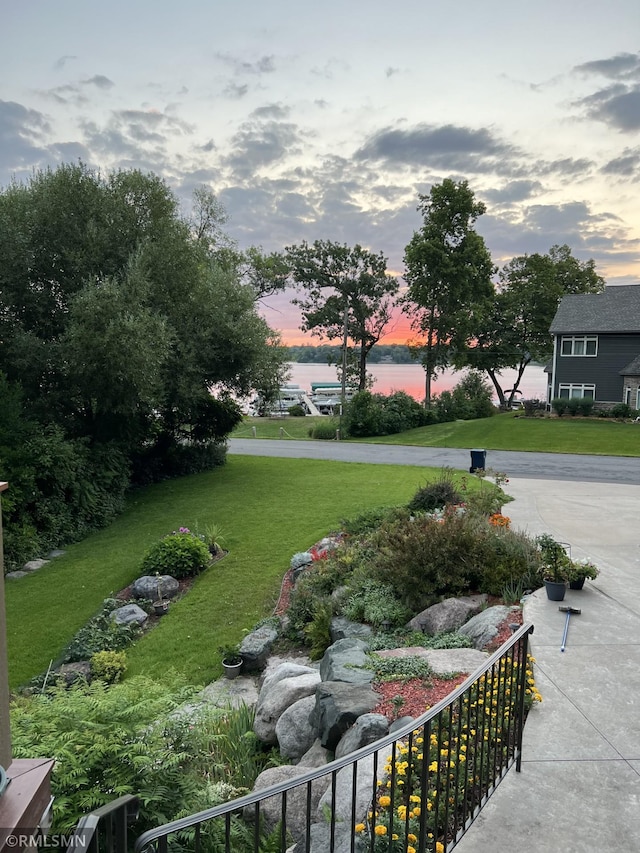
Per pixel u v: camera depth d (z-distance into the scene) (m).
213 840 3.61
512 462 23.83
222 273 20.88
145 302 17.97
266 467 23.64
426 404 42.69
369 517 12.74
